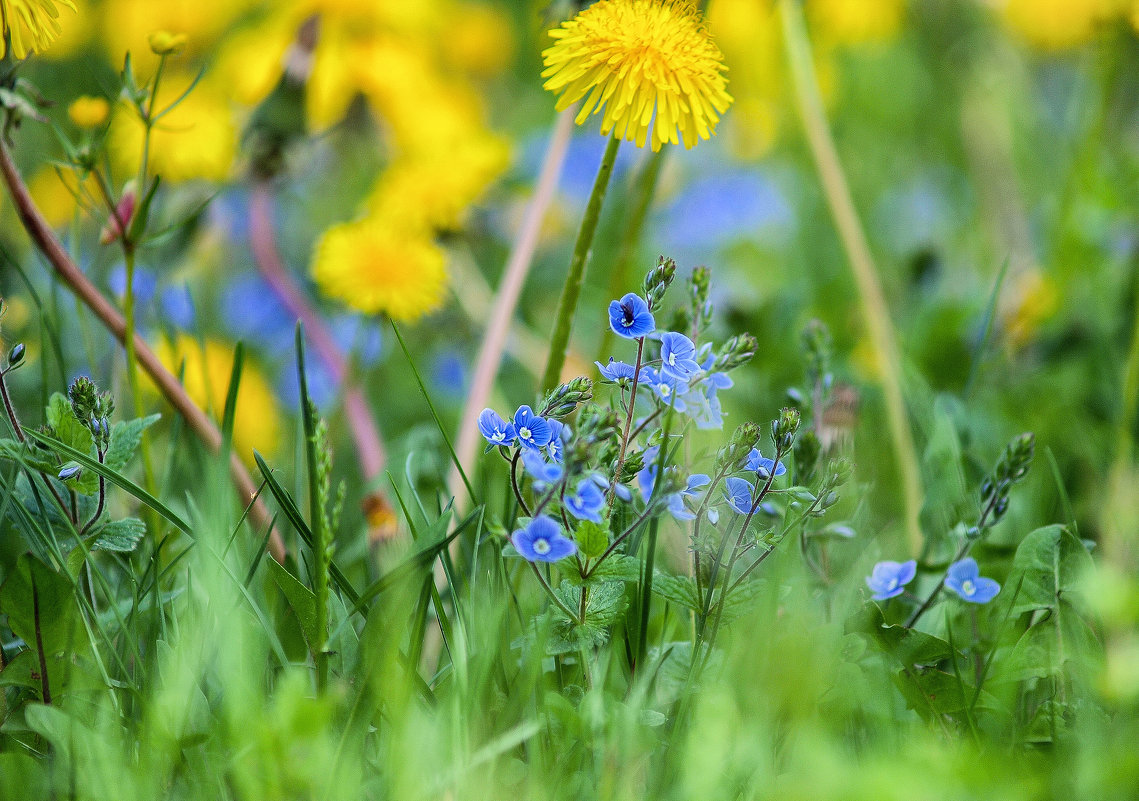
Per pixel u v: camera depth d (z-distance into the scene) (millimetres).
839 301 1593
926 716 1072
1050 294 1368
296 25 1289
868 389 1294
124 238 1113
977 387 1346
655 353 1105
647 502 1084
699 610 1068
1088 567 1083
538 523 1043
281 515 1151
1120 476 1196
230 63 1291
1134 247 1380
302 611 1061
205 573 1063
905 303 1591
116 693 1062
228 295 1464
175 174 1262
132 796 1029
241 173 1275
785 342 1361
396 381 1468
